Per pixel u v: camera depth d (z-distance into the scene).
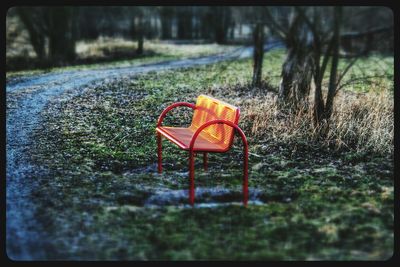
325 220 7.01
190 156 7.31
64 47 24.31
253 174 8.41
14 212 7.03
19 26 28.64
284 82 11.94
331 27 10.14
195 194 7.64
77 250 6.33
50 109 11.76
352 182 8.18
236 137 9.88
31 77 16.62
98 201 7.37
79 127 10.51
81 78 16.11
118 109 11.75
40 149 9.29
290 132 10.02
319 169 8.62
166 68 19.00
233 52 26.86
